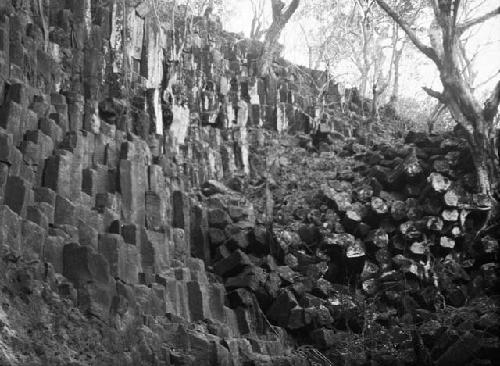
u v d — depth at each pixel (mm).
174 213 23375
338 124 32812
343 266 24328
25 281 14297
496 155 23859
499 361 19891
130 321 16234
